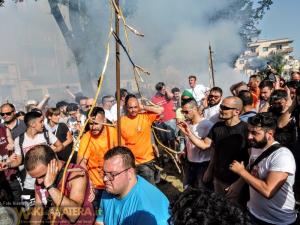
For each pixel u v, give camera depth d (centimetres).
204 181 331
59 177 215
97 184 329
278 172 214
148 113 381
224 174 299
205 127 351
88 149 328
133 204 179
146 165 383
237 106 298
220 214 110
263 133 224
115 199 190
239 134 294
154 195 180
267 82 455
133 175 185
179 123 338
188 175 367
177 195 123
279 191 223
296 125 312
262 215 234
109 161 182
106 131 331
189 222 109
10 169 371
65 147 408
